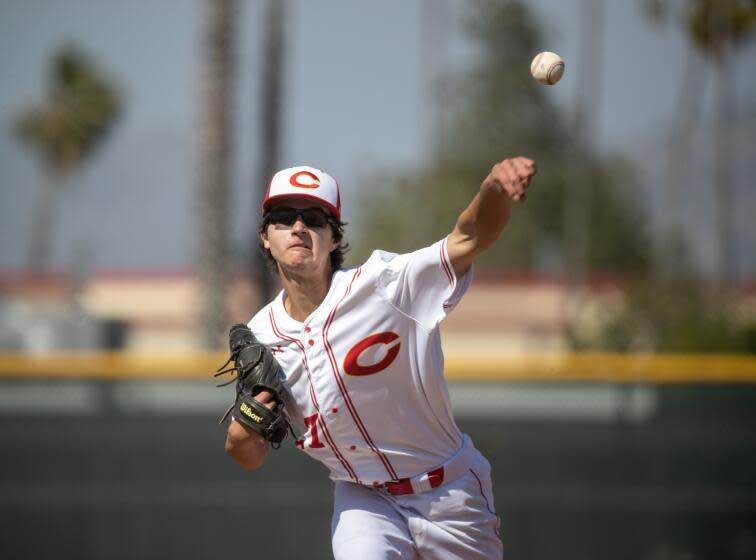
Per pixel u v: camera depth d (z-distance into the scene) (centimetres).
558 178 11444
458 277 1166
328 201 1194
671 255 9962
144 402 2498
